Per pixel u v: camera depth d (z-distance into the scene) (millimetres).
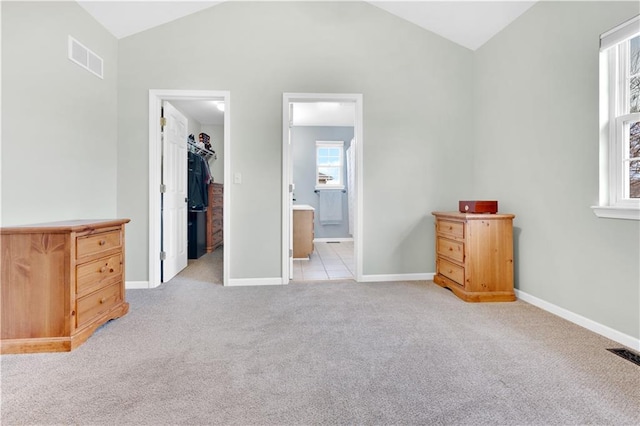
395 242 3031
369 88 2965
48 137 1975
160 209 2877
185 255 3568
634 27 1592
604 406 1162
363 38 2949
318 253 4719
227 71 2824
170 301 2402
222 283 2924
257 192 2873
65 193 2121
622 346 1655
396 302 2391
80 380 1332
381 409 1157
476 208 2488
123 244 2127
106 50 2570
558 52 2090
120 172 2740
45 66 1947
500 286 2432
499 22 2582
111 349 1616
